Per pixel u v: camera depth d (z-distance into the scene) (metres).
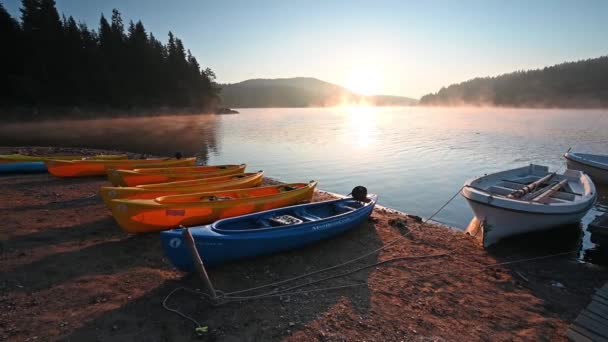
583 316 5.38
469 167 21.72
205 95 98.81
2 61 54.97
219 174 14.12
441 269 7.31
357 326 5.15
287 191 10.89
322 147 31.20
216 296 5.48
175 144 33.25
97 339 4.57
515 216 8.61
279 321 5.18
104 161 15.34
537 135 38.94
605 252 8.26
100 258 7.01
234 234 6.60
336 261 7.45
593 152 27.09
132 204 7.61
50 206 10.58
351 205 9.96
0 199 11.10
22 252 7.08
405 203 14.41
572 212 8.98
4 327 4.68
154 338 4.66
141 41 82.31
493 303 6.02
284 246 7.36
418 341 4.86
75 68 63.97
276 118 87.94
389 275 6.92
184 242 5.95
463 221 12.17
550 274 7.38
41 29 62.31
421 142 34.12
